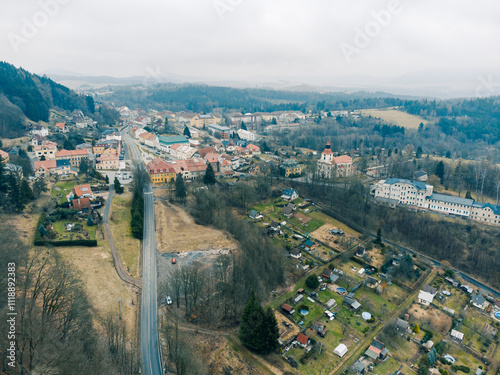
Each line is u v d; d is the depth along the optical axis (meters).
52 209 154.00
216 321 108.56
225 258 124.50
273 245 154.25
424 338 115.88
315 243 171.75
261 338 96.31
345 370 99.38
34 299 75.38
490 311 134.38
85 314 84.81
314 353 104.00
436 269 160.50
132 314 104.44
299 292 132.25
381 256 165.25
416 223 185.75
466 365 108.00
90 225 147.12
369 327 118.25
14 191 140.38
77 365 64.56
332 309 125.94
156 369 84.94
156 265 131.50
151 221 162.25
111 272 121.25
